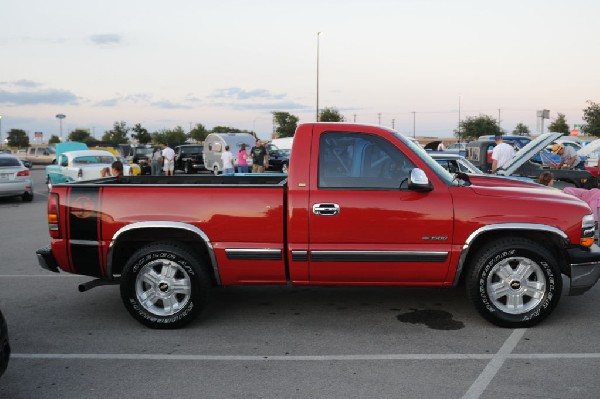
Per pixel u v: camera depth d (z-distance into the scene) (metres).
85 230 5.32
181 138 75.06
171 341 5.07
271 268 5.30
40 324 5.57
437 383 4.11
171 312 5.36
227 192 5.25
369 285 5.34
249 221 5.24
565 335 5.13
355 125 5.40
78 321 5.67
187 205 5.26
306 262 5.22
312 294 6.64
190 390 4.04
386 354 4.70
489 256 5.20
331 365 4.48
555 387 4.02
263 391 4.00
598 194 7.95
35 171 37.81
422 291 6.72
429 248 5.18
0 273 7.86
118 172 10.41
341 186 5.23
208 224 5.25
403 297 6.46
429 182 5.23
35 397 3.94
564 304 6.14
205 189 5.29
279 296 6.57
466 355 4.65
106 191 5.32
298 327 5.43
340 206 5.15
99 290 6.93
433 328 5.36
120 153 38.31
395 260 5.18
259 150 23.11
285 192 5.25
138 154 34.84
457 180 5.54
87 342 5.05
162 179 6.89
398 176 5.27
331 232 5.17
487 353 4.70
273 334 5.23
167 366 4.48
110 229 5.28
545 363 4.47
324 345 4.93
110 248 5.30
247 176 7.03
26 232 11.54
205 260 5.60
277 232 5.23
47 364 4.55
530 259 5.20
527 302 5.39
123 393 4.00
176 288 5.36
